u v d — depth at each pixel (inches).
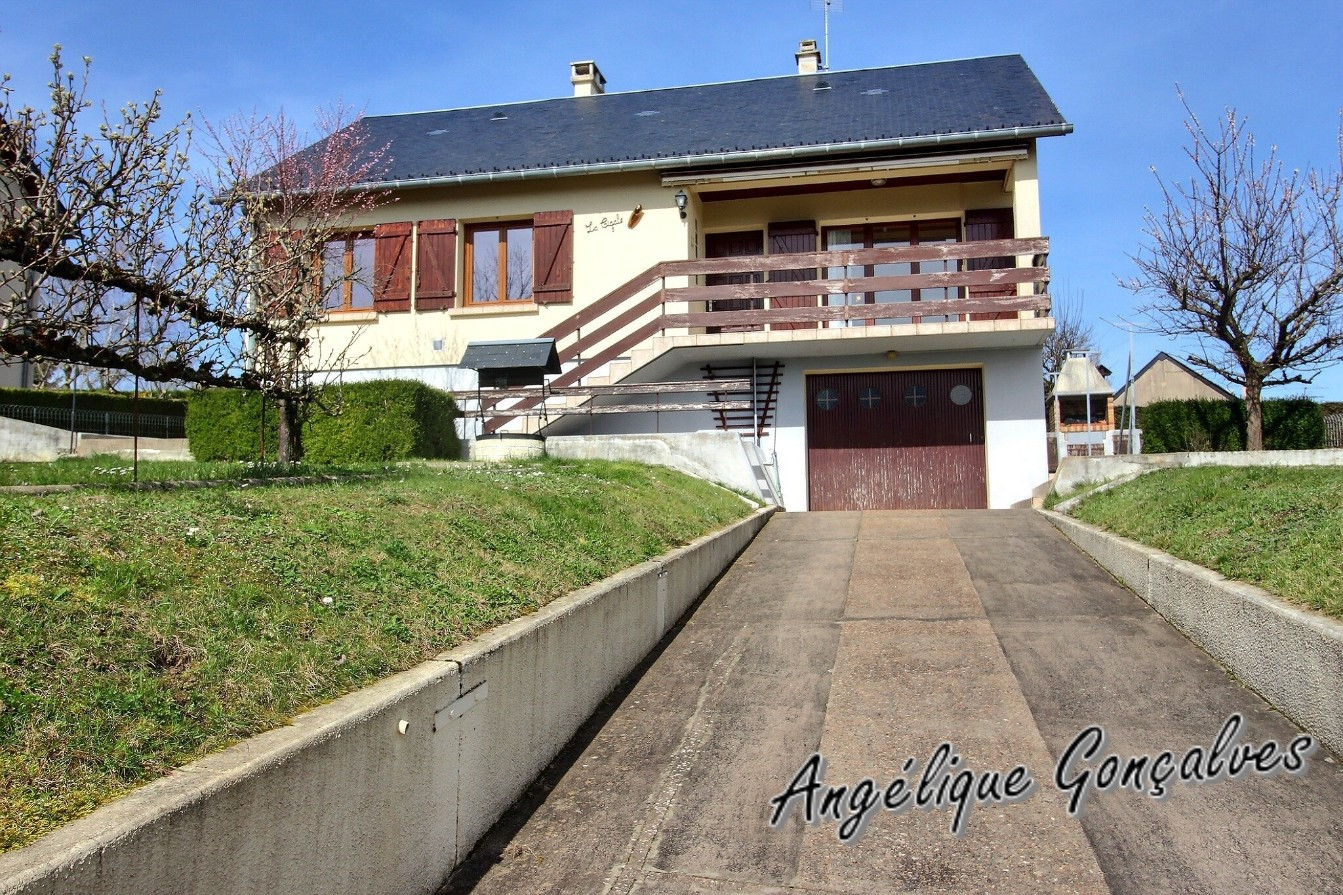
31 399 657.6
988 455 639.8
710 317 613.9
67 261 214.2
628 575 261.0
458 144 763.4
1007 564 368.2
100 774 104.4
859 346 623.2
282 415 370.3
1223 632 238.7
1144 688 227.0
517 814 177.6
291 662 143.0
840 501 655.8
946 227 706.2
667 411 657.6
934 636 276.7
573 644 213.5
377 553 204.1
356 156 725.9
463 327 680.4
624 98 863.7
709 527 395.9
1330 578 213.0
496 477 343.6
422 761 147.3
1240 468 386.3
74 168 207.2
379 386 481.7
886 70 843.4
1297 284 628.4
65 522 162.4
